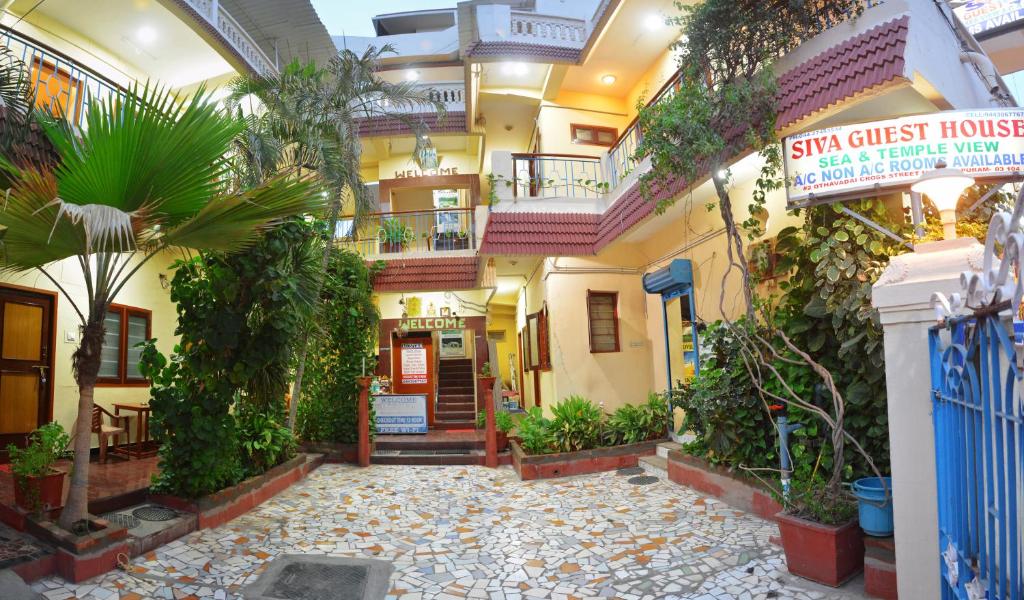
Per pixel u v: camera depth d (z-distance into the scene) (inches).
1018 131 190.1
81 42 392.8
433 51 726.5
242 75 429.7
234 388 257.9
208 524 239.5
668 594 180.4
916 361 138.6
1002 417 75.7
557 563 211.5
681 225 374.9
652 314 444.5
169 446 248.7
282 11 528.1
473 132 594.6
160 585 184.2
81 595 171.6
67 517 193.8
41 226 172.6
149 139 175.9
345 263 455.5
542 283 471.2
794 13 234.4
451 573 205.3
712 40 249.6
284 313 261.7
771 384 241.1
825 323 223.9
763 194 254.7
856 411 211.8
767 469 235.0
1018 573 72.1
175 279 253.9
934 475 134.5
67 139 197.3
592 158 452.1
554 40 478.6
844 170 199.3
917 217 187.8
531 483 338.6
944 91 223.9
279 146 356.2
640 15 423.2
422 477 361.4
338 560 214.8
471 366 665.0
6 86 225.3
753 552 204.8
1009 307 70.4
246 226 198.7
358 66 414.3
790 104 234.1
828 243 213.8
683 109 251.1
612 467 362.0
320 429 422.3
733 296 315.0
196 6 387.2
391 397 482.0
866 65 206.1
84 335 200.7
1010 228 69.3
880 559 164.4
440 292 566.9
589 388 438.9
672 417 377.4
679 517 252.8
